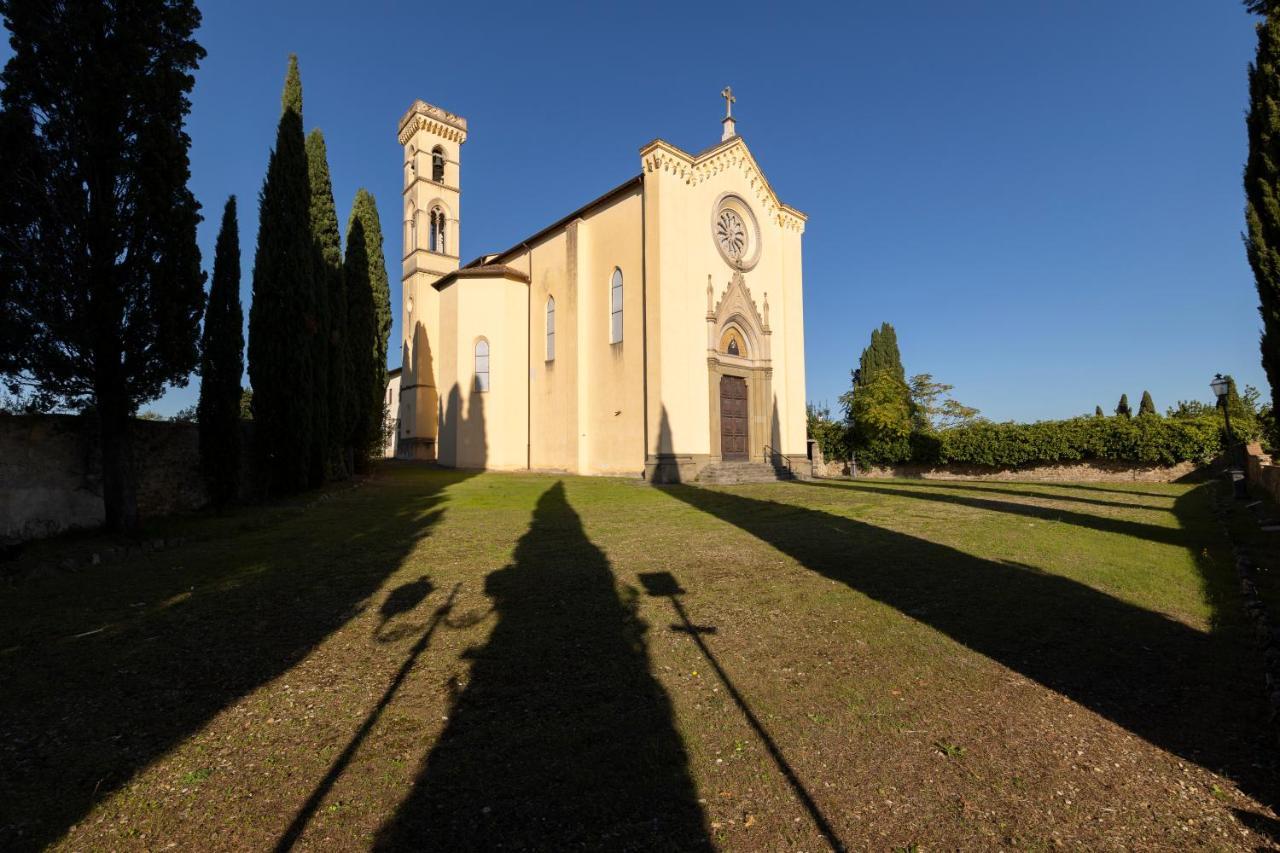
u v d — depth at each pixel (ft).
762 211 98.99
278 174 54.08
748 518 45.57
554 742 13.17
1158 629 20.58
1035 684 16.35
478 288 104.53
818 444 118.93
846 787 11.68
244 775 12.08
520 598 23.95
